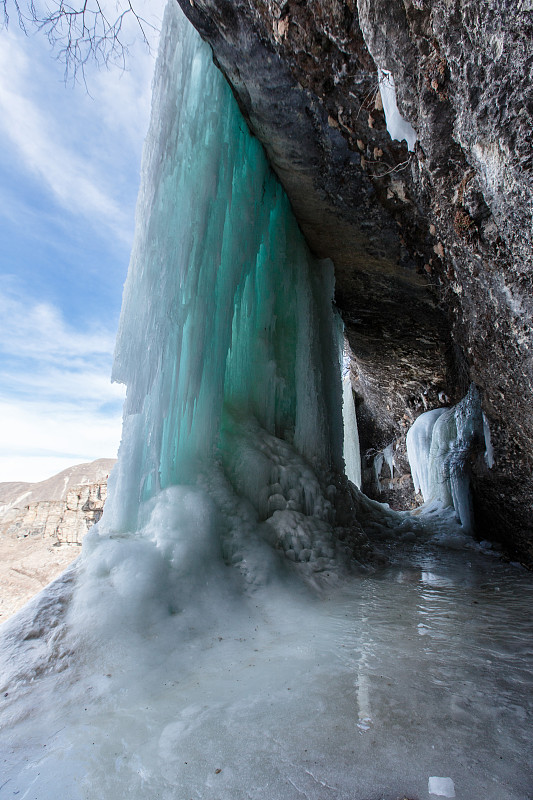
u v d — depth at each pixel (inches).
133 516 132.5
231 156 161.0
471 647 92.0
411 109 113.6
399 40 98.2
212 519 133.3
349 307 287.4
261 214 189.3
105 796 53.5
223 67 149.9
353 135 157.6
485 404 186.7
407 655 88.4
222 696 75.4
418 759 55.4
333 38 121.9
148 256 136.1
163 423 137.3
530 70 69.5
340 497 207.3
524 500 199.3
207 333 155.5
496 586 155.6
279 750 59.3
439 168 122.2
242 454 164.2
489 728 61.2
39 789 55.5
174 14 139.7
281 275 217.0
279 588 128.1
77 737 66.2
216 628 104.0
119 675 82.9
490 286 130.0
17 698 77.8
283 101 153.2
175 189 144.0
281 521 155.8
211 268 156.3
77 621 95.5
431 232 175.9
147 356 134.6
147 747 62.6
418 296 261.1
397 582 157.0
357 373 403.2
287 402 217.2
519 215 91.9
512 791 48.9
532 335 120.6
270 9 120.2
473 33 77.1
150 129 141.2
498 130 82.1
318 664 85.3
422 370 349.1
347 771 54.2
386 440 456.4
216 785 53.9
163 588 108.1
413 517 297.3
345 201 196.9
